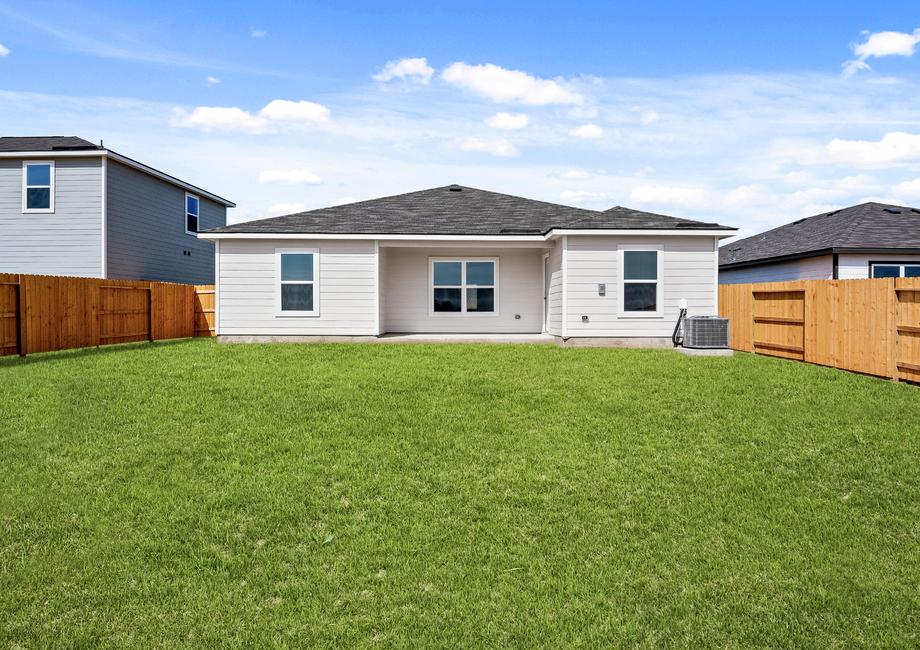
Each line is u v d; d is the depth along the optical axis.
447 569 3.65
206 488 4.78
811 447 5.89
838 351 10.77
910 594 3.40
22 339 12.00
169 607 3.24
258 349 13.05
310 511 4.40
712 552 3.88
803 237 20.16
